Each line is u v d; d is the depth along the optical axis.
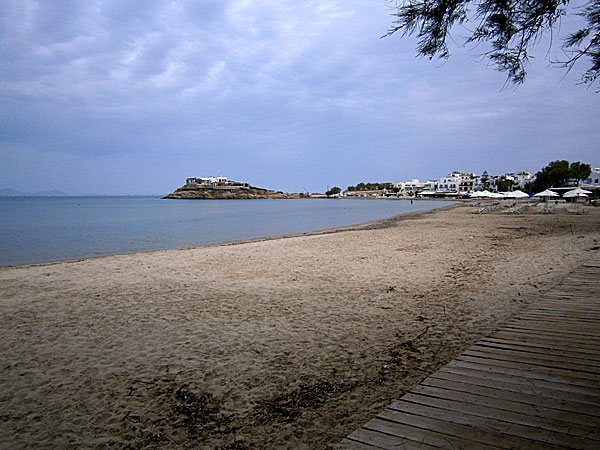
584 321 4.49
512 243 13.81
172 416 3.35
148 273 9.89
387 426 2.52
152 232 24.67
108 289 8.18
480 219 27.12
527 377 3.12
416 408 2.73
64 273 9.95
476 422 2.49
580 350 3.63
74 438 3.07
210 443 2.95
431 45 3.16
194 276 9.47
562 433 2.31
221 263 11.23
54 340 5.23
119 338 5.30
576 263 9.21
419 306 6.46
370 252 12.70
